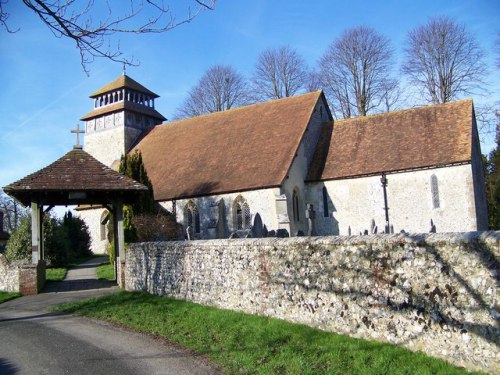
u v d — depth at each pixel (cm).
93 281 1916
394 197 2653
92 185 1695
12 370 773
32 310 1345
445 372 639
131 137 4081
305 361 736
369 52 4397
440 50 3944
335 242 891
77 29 681
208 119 3609
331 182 2839
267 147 2931
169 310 1206
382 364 689
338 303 873
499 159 3653
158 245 1475
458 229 2484
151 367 762
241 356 789
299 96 3281
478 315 649
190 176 3073
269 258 1039
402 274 762
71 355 849
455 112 2741
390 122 2931
